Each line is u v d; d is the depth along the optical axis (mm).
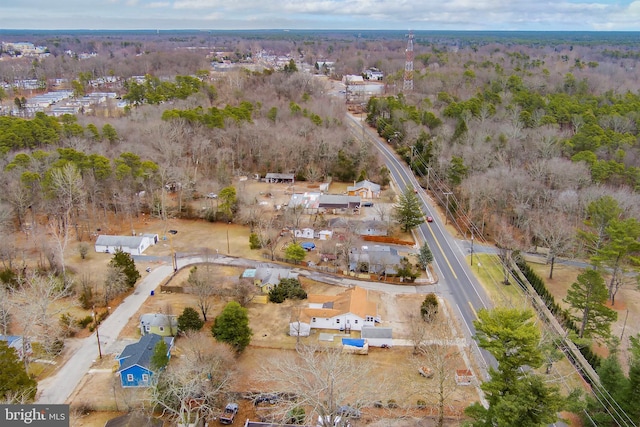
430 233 86750
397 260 73812
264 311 63562
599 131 108938
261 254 78312
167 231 86188
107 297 62688
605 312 55094
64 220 79000
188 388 41875
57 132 105438
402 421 46000
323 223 87750
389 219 87938
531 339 36594
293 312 61750
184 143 109188
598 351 57375
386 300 66438
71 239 81000
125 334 58250
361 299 62875
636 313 65000
